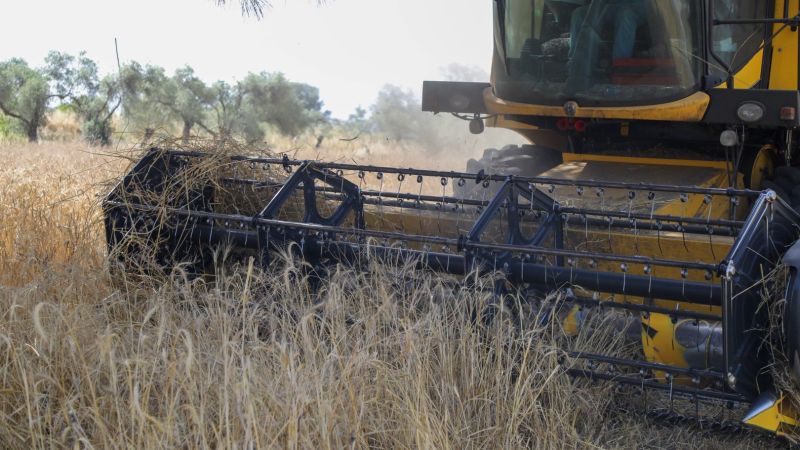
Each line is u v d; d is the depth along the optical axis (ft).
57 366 11.75
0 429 11.02
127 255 16.70
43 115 90.58
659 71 18.97
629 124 21.06
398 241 15.76
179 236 17.08
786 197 19.17
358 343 11.90
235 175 18.24
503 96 21.09
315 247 15.53
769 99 18.13
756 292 12.54
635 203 17.93
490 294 13.26
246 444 9.71
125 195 17.07
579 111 19.93
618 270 15.67
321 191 18.13
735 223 14.14
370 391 11.64
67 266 15.81
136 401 10.00
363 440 10.90
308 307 13.87
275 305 14.64
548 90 20.25
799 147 20.68
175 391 11.36
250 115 87.81
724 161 20.68
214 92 86.69
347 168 17.20
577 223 16.25
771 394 12.35
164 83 83.61
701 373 12.66
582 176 20.43
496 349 12.75
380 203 17.80
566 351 13.60
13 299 13.35
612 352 14.20
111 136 85.81
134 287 15.74
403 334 12.53
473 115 22.97
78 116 95.61
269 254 15.69
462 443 11.80
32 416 11.28
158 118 82.48
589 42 19.52
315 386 10.99
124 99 82.69
